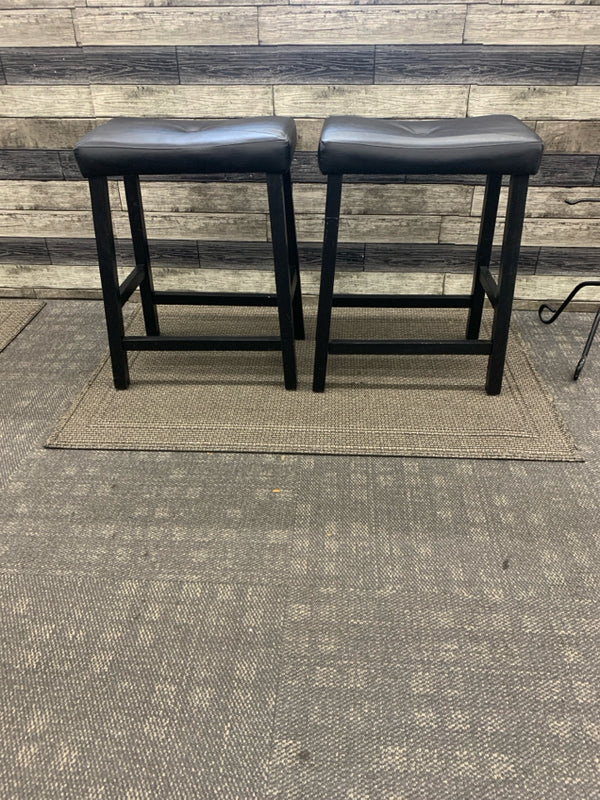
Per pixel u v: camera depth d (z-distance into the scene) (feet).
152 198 6.44
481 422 4.97
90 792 2.72
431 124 4.92
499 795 2.68
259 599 3.56
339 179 4.39
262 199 6.37
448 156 4.17
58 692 3.11
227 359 5.89
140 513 4.17
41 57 5.82
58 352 6.09
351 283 6.81
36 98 6.03
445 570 3.72
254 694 3.08
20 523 4.10
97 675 3.18
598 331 6.36
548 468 4.50
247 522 4.09
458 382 5.50
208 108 6.03
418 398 5.28
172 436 4.86
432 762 2.80
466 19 5.46
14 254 6.93
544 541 3.91
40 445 4.83
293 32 5.60
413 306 5.93
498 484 4.36
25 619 3.47
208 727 2.95
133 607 3.53
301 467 4.55
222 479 4.45
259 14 5.53
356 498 4.26
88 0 5.53
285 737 2.90
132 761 2.83
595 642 3.31
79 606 3.54
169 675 3.18
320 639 3.34
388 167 4.25
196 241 6.66
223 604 3.54
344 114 5.98
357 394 5.34
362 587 3.62
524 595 3.56
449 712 2.99
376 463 4.58
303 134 6.08
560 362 5.83
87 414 5.12
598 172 6.06
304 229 6.53
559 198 6.21
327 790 2.70
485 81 5.73
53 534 4.01
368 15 5.48
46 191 6.53
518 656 3.24
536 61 5.60
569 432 4.86
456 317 6.65
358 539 3.94
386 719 2.97
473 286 5.82
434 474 4.47
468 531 3.99
